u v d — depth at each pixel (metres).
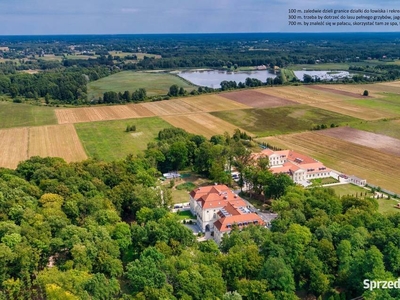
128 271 111.31
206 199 161.00
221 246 136.00
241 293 105.81
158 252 118.25
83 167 189.12
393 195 189.12
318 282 110.12
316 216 141.25
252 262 114.88
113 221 142.88
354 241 120.94
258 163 197.00
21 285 110.94
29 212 139.75
